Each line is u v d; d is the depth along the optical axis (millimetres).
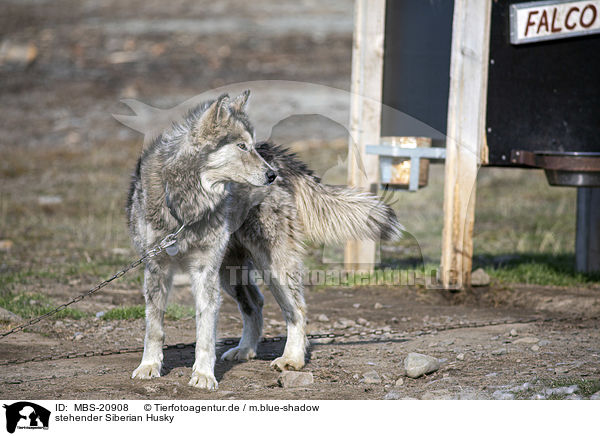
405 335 12367
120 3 77312
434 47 17234
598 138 16031
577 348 11047
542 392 8633
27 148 38000
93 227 22781
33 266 17500
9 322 12594
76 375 9680
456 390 8953
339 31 67812
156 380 9406
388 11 17422
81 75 54000
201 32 66438
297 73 54094
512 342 11586
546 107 15844
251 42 63500
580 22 15508
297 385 9414
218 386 9297
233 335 12484
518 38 15312
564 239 22500
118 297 14938
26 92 50156
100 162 34812
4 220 23656
